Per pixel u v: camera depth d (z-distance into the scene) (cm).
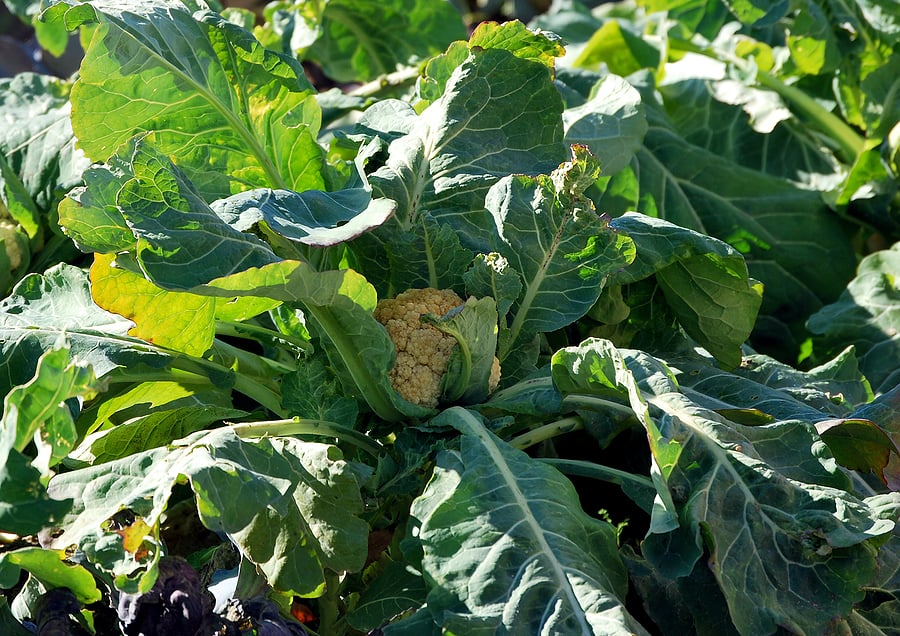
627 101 148
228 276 98
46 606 98
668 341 134
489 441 106
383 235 120
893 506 101
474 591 95
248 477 98
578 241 115
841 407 125
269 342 124
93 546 95
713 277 126
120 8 117
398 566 109
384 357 108
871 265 166
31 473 93
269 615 100
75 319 120
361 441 113
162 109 121
